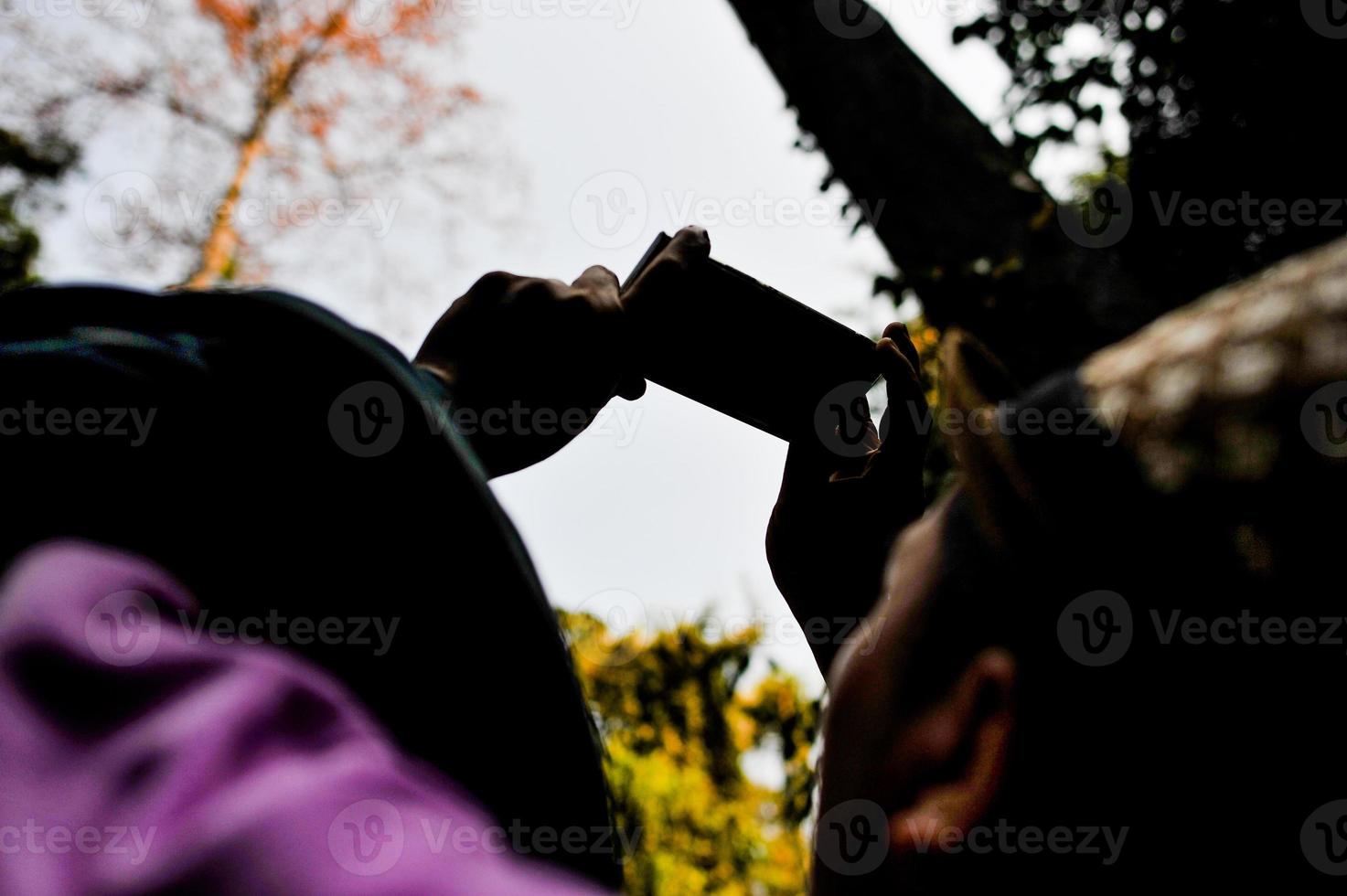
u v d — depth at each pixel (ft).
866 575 3.25
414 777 1.32
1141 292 10.82
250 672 1.29
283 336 1.95
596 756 1.79
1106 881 1.25
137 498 1.73
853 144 12.66
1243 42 11.02
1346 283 1.20
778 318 3.58
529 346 2.79
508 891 1.13
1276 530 1.17
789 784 15.53
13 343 1.89
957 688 1.40
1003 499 1.40
